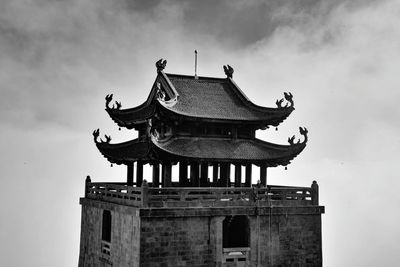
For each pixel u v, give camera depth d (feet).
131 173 190.08
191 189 158.81
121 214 163.32
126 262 157.38
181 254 154.20
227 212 160.45
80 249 199.21
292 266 168.25
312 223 172.35
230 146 176.55
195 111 174.40
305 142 173.37
